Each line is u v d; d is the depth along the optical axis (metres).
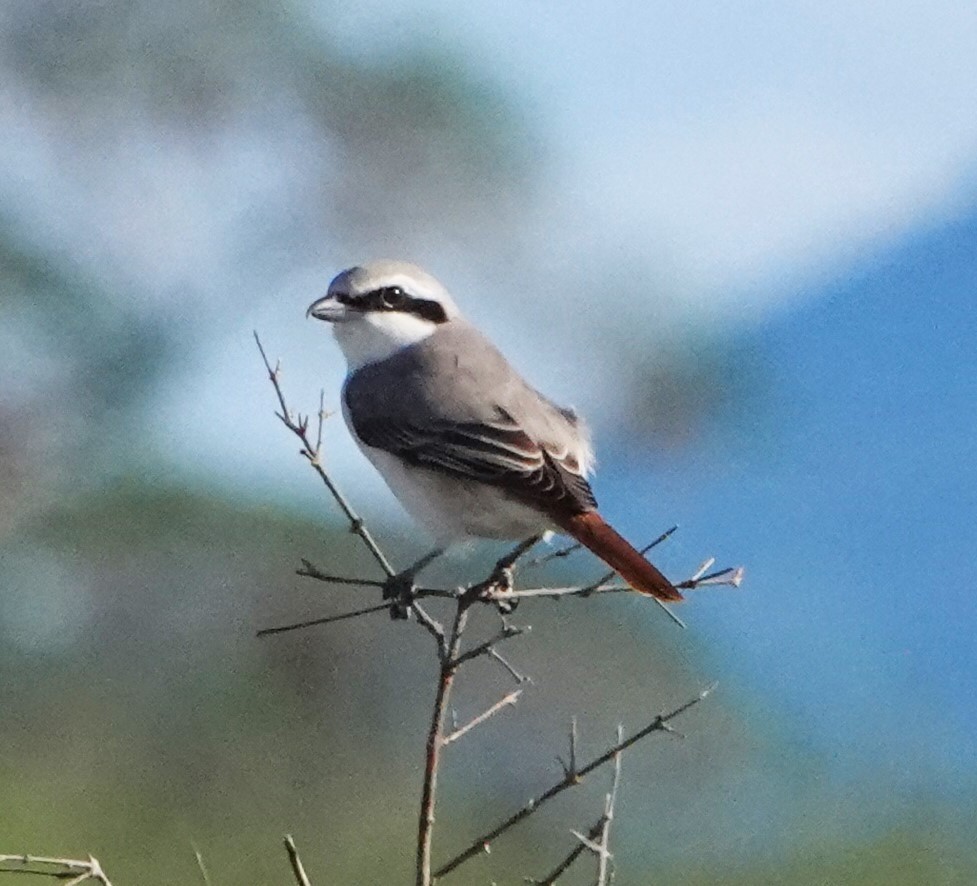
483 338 9.43
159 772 14.63
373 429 9.02
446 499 8.80
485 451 8.66
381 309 9.34
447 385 8.94
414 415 8.86
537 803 6.80
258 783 14.72
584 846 6.75
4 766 14.86
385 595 7.02
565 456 8.79
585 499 8.51
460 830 13.37
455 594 6.92
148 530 16.03
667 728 6.81
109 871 13.62
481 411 8.79
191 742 14.77
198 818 14.33
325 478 7.01
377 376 9.17
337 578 7.05
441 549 8.97
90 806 14.47
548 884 6.77
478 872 13.02
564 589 7.15
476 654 6.79
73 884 6.75
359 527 6.99
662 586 7.86
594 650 14.41
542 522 8.64
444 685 6.83
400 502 9.07
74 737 15.27
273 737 14.94
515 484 8.56
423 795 6.79
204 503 16.09
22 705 15.30
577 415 9.27
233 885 13.77
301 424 7.07
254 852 14.02
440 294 9.53
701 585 7.70
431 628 6.85
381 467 9.08
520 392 8.98
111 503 16.39
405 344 9.33
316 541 16.02
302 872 6.62
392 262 9.60
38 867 13.31
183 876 13.66
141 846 14.05
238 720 15.09
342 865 13.66
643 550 8.14
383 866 13.53
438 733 6.81
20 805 14.16
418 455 8.83
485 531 8.81
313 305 9.38
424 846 6.79
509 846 13.23
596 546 8.20
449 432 8.77
